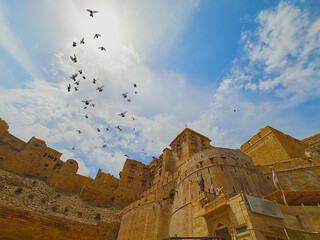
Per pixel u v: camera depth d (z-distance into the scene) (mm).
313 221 13258
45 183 43500
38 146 54844
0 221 23031
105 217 40000
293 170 26688
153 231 27906
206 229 15766
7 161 43219
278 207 13562
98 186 50750
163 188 38375
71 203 40375
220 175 25078
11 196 31391
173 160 55875
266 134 42406
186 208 23594
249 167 27938
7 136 52219
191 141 53312
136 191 58781
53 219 28234
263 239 10891
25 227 24812
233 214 13133
